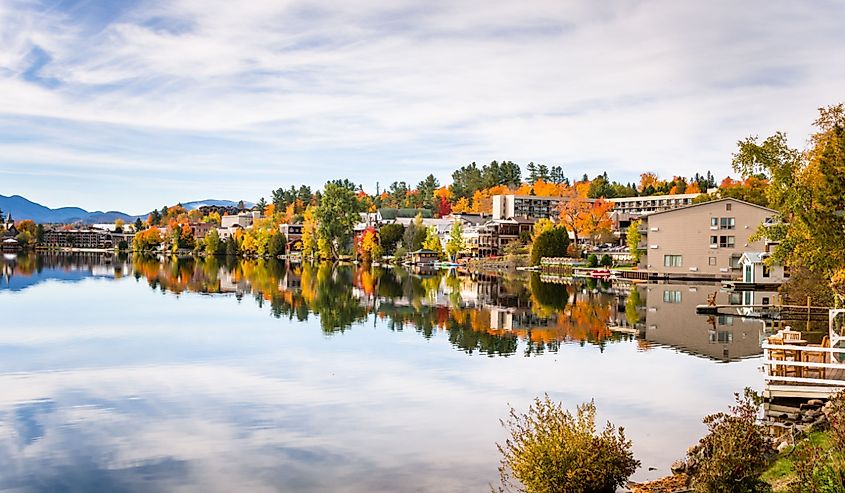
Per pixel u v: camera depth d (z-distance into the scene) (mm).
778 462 14711
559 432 14344
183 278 90562
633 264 114625
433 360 31438
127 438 20016
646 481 15773
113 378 27828
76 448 19156
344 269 125875
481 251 163500
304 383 26812
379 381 27078
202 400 24281
